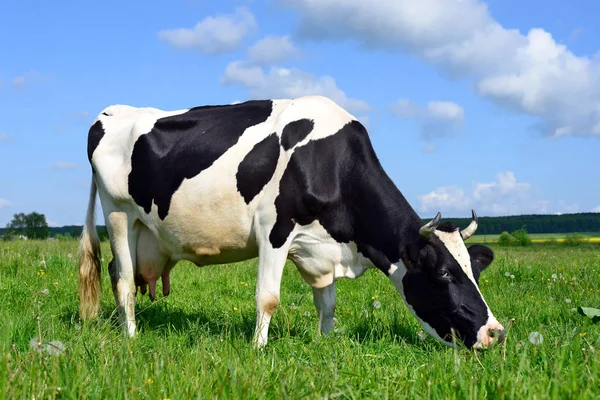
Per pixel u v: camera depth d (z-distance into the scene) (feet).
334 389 10.34
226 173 18.69
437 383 11.04
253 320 20.56
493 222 334.85
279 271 18.21
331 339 15.72
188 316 22.61
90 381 10.38
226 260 20.26
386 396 10.18
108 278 29.81
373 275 32.89
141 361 12.05
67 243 53.16
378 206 18.17
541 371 11.60
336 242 18.67
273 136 18.47
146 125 20.35
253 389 10.23
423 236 17.13
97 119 22.33
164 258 21.34
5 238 71.36
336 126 18.66
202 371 11.28
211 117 19.81
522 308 22.27
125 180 20.72
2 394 9.21
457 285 16.80
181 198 19.33
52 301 23.24
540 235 322.96
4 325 14.97
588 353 12.09
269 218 18.19
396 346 15.72
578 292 26.84
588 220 338.34
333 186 18.20
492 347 13.98
